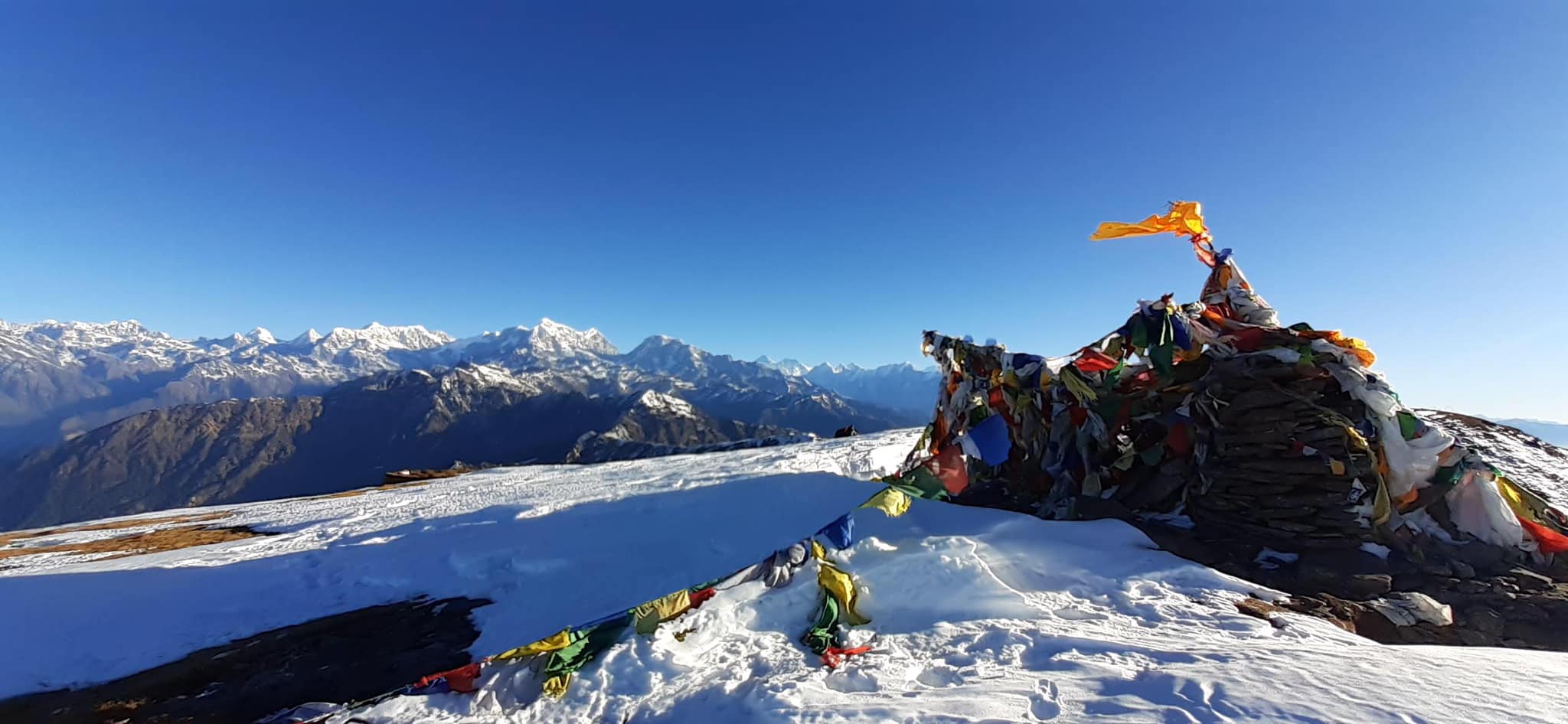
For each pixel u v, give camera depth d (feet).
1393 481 21.33
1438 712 9.66
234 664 17.24
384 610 20.85
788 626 16.96
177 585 24.08
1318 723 9.60
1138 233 28.37
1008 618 16.14
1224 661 12.12
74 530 44.50
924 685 13.08
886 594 18.03
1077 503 25.64
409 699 14.26
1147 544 20.83
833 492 29.63
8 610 21.66
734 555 22.52
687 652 15.56
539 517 31.17
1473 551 20.08
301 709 14.30
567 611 19.25
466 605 20.95
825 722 11.37
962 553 19.65
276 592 22.85
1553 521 20.57
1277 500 21.45
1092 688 11.58
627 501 32.76
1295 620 15.20
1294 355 22.21
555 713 13.62
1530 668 11.33
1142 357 27.45
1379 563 19.53
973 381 31.63
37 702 15.64
